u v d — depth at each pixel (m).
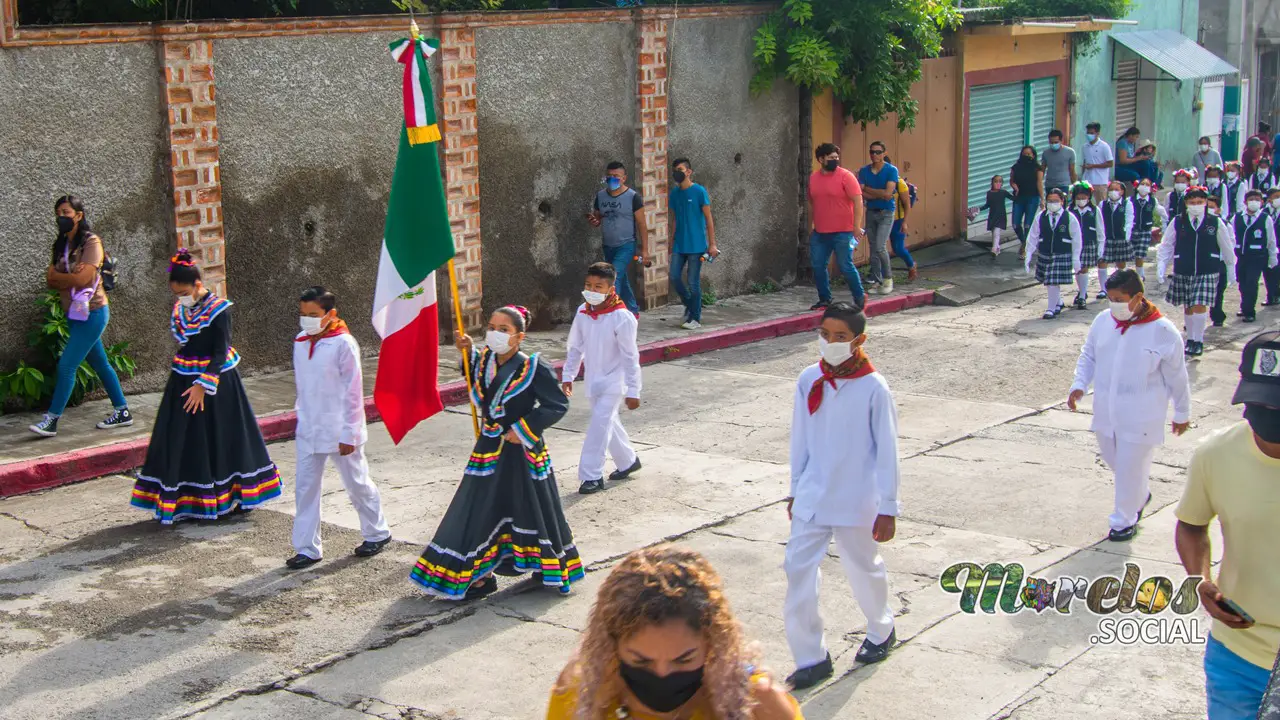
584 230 15.52
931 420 11.55
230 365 8.80
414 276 7.96
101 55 11.26
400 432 8.20
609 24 15.34
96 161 11.34
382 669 6.57
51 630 7.01
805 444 6.31
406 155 7.89
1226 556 4.50
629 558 3.17
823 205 16.25
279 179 12.62
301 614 7.26
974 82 21.67
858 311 6.11
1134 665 6.55
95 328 10.40
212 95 11.93
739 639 3.11
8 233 10.86
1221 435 4.48
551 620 7.18
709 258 15.23
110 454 9.99
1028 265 16.56
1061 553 8.13
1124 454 8.20
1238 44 32.38
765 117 17.50
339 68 12.96
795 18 16.80
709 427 11.44
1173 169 29.47
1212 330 15.88
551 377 7.37
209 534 8.60
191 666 6.57
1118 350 8.21
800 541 6.27
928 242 21.25
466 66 13.88
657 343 14.50
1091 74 25.48
